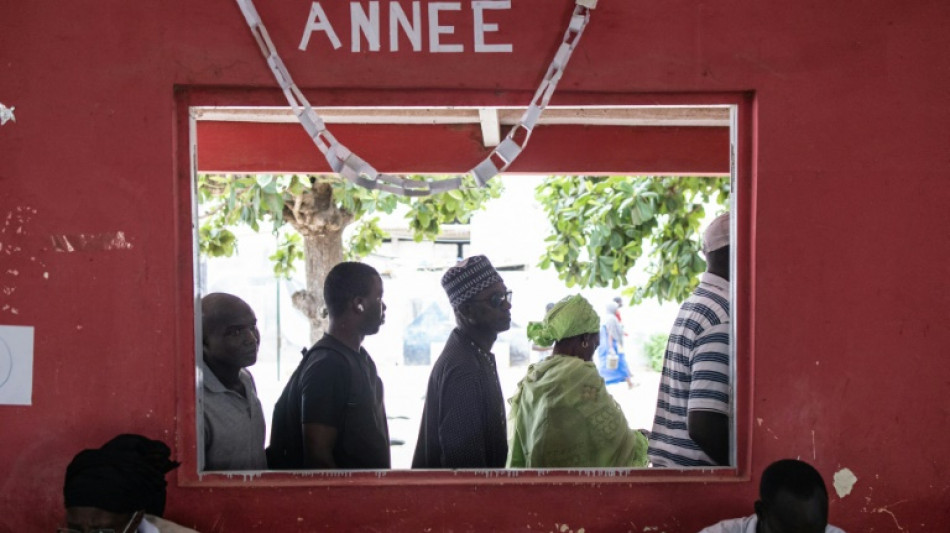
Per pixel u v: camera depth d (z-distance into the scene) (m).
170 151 2.86
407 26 2.88
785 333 2.89
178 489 2.88
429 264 11.55
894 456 2.91
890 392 2.90
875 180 2.88
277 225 5.73
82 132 2.86
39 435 2.88
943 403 2.91
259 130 4.77
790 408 2.90
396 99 2.91
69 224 2.87
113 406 2.87
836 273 2.89
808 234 2.89
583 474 2.93
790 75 2.87
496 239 10.80
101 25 2.85
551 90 2.84
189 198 2.91
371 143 4.80
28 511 2.90
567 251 5.76
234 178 5.63
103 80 2.85
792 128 2.88
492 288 3.21
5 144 2.86
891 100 2.87
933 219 2.89
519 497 2.91
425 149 4.80
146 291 2.87
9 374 2.88
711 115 4.46
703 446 3.01
